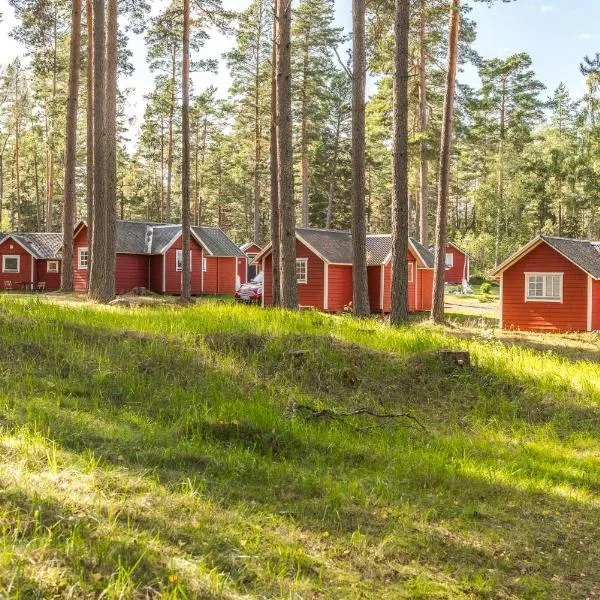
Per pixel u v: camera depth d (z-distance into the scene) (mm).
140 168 74625
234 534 4742
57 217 72812
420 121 33219
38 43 26406
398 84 17250
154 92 41844
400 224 17297
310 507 5637
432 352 12016
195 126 61250
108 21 22500
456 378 11531
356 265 19156
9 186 68625
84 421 6969
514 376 11797
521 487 7098
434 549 5180
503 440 9375
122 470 5543
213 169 67875
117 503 4762
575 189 56656
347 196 63750
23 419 6531
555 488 7258
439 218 22281
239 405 8578
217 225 74438
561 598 4707
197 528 4699
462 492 6727
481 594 4598
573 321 25172
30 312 11609
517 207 57094
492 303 38156
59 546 3959
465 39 31547
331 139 55781
